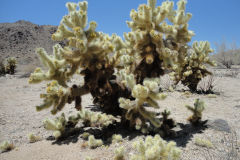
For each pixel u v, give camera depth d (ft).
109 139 9.91
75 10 9.82
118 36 10.64
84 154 8.61
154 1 10.27
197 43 23.67
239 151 8.38
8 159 8.48
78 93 9.12
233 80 35.83
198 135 10.30
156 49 10.09
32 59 119.55
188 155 8.11
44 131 12.00
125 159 7.88
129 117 9.23
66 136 10.70
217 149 8.63
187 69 24.35
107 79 9.82
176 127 11.37
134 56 11.55
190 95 22.82
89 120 12.40
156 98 8.13
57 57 9.53
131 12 10.73
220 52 79.41
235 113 14.79
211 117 13.69
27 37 154.92
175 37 10.44
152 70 10.44
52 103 8.68
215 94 23.73
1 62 57.98
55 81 8.82
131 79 8.66
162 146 6.33
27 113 16.01
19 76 48.11
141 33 9.61
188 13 10.36
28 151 9.23
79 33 8.52
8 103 19.80
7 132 11.82
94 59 9.29
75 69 9.28
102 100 10.89
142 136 10.09
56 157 8.48
